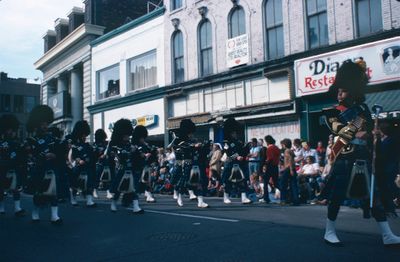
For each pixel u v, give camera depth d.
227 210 8.87
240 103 17.27
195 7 19.36
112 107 24.88
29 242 5.92
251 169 12.94
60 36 32.22
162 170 15.20
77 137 10.37
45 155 7.41
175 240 5.62
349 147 4.79
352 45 13.30
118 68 24.80
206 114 18.42
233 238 5.59
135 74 23.61
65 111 29.75
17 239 6.15
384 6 12.72
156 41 21.83
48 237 6.25
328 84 13.59
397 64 11.95
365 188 4.70
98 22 27.09
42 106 7.76
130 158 8.73
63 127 30.06
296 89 14.59
